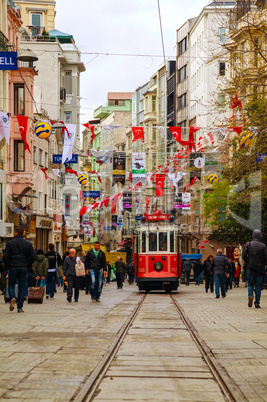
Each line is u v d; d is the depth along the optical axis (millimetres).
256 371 10875
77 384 9727
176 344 14219
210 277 41031
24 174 51969
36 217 61750
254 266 24781
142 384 9836
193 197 78500
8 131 34156
